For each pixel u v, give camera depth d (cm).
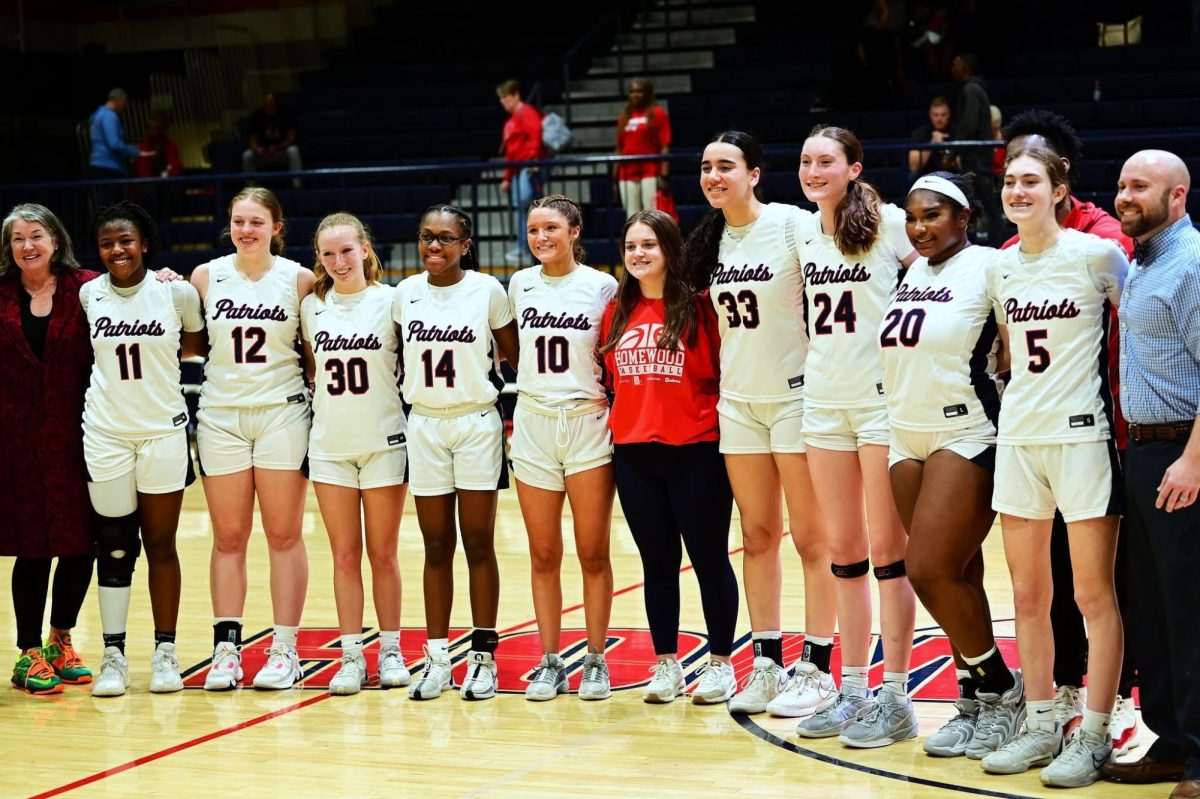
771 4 1407
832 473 424
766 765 396
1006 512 380
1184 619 353
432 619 486
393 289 492
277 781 392
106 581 495
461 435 477
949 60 1221
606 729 436
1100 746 378
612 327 462
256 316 490
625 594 642
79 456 490
